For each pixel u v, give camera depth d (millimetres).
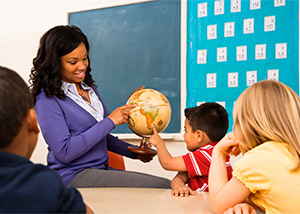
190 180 1372
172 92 2709
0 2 3412
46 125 1418
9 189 508
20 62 3307
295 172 824
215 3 2564
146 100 1462
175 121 2680
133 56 2865
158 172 2701
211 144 1354
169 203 1044
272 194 825
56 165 1477
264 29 2418
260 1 2428
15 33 3332
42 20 3229
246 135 928
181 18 2682
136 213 903
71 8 3104
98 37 3010
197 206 1001
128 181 1415
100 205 1006
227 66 2529
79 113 1516
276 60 2383
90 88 1691
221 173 944
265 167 830
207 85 2588
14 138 557
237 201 869
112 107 2932
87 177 1425
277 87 910
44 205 514
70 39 1458
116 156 1894
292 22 2344
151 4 2805
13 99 546
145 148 1540
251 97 927
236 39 2502
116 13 2943
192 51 2643
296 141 847
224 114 1419
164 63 2748
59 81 1481
